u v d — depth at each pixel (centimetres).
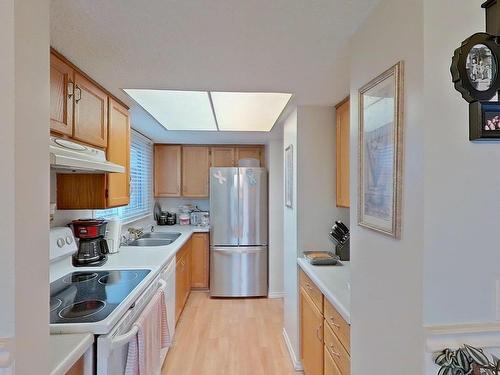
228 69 174
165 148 479
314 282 208
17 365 84
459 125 94
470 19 95
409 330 99
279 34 138
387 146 110
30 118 90
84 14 122
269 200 430
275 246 429
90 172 211
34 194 92
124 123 248
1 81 81
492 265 95
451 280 94
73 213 243
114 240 282
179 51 153
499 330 95
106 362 132
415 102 96
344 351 156
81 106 178
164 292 231
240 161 462
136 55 158
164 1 114
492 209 96
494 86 91
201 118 308
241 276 430
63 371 107
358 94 134
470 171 95
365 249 129
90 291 176
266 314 375
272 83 198
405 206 101
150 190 469
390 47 109
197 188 482
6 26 81
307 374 233
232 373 254
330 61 164
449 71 94
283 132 350
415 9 96
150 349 178
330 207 259
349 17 124
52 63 150
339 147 246
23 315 87
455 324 94
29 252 89
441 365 90
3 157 82
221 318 362
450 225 94
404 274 102
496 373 85
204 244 452
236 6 117
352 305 142
